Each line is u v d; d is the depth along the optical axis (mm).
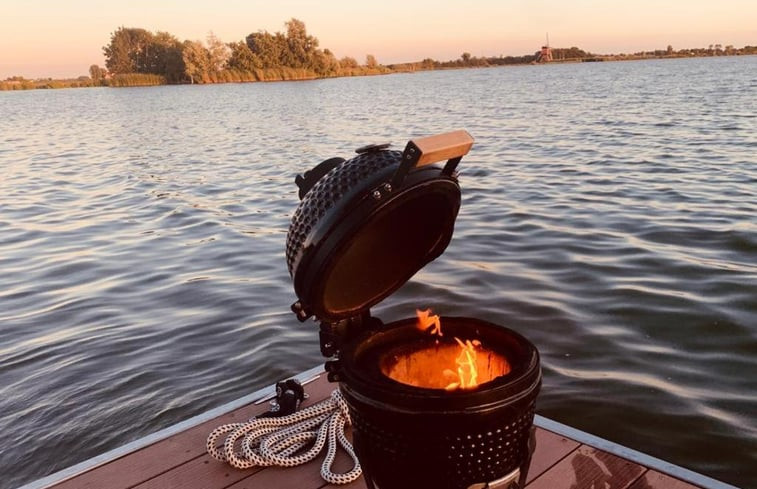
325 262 1698
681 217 8383
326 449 2678
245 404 3014
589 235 7789
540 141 17859
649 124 21172
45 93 107875
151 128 32375
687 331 5043
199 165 17641
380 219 1793
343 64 132375
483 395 1631
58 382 4875
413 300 6059
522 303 5789
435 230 2053
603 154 14711
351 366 1825
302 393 2980
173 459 2586
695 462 3512
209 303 6363
